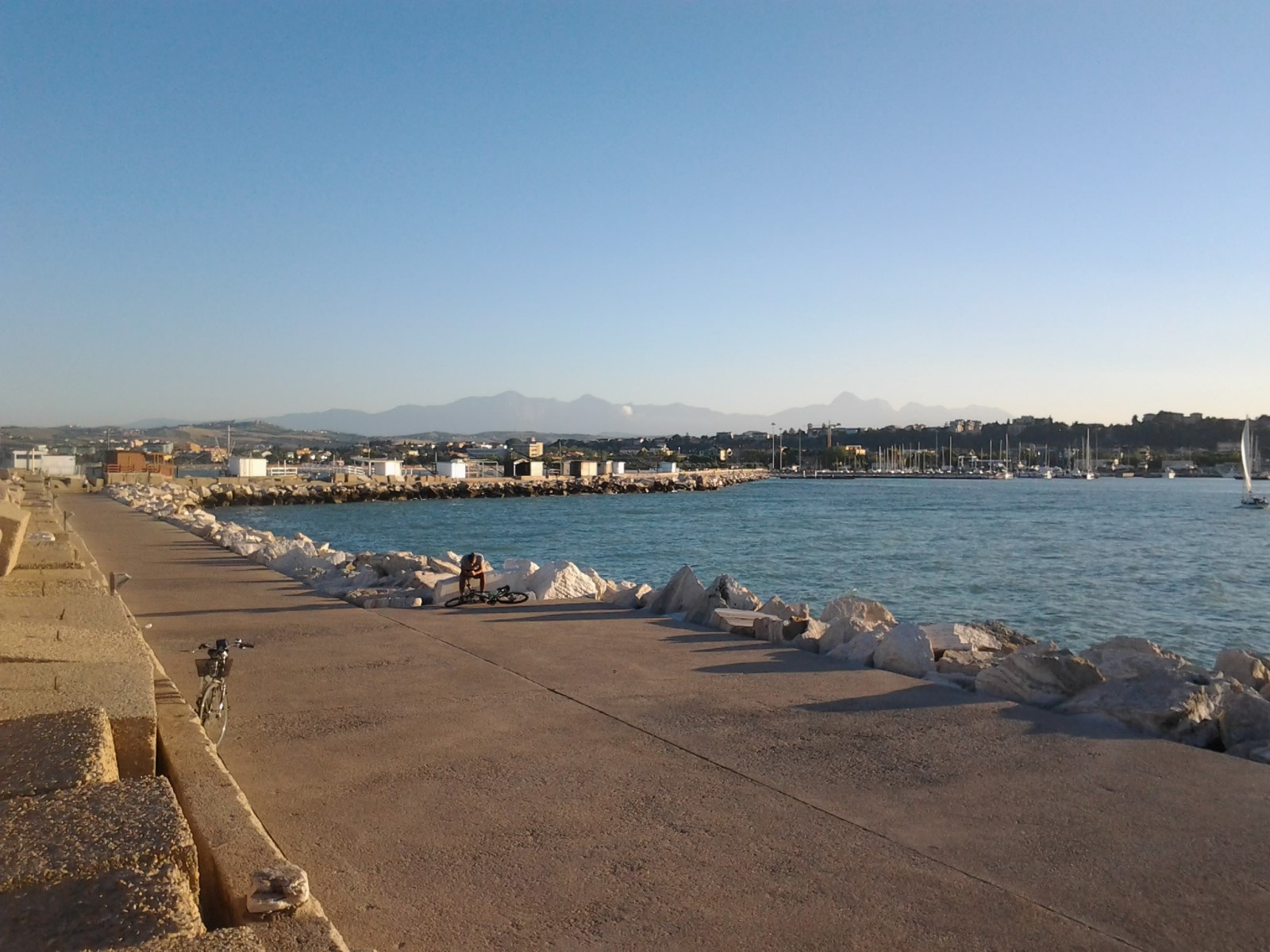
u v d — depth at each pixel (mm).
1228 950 3992
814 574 34906
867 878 4645
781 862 4836
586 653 10062
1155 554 43500
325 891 4574
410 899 4477
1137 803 5609
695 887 4566
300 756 6621
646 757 6531
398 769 6336
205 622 12234
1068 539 52188
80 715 4973
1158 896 4457
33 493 47188
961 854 4910
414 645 10578
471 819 5445
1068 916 4266
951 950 3986
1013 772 6152
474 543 49969
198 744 5938
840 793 5812
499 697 8211
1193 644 21453
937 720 7352
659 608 12867
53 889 3193
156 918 3033
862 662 9555
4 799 3918
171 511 39969
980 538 53219
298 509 87125
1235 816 5406
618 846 5055
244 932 2922
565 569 14297
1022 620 24500
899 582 32375
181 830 3578
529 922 4246
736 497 116188
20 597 9602
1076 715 7473
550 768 6316
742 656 9859
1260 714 7035
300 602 14062
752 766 6309
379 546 48500
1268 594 29703
